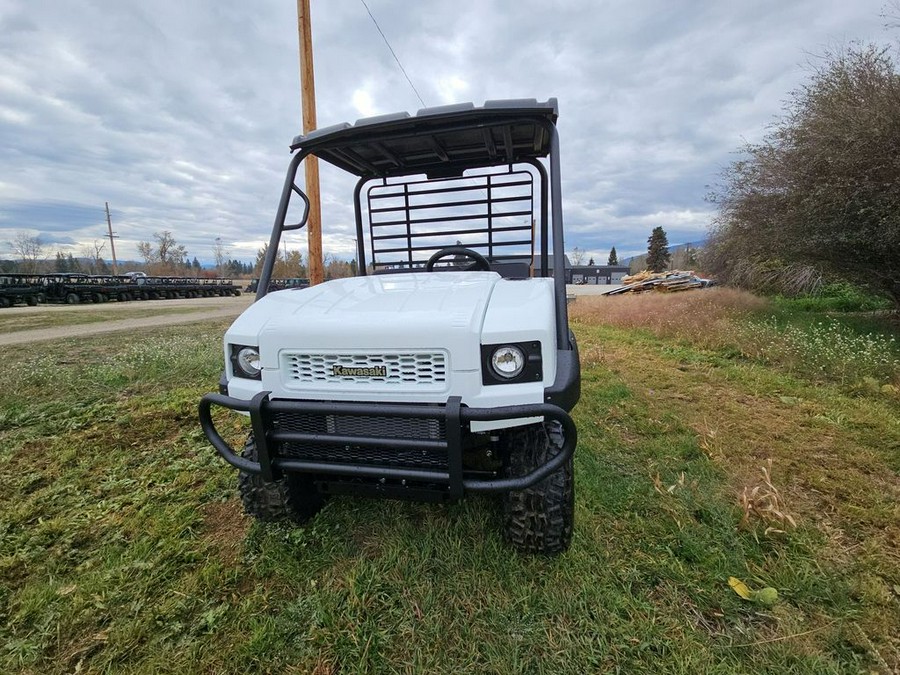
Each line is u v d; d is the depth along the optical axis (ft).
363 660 5.25
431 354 5.67
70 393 15.97
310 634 5.64
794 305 32.65
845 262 23.40
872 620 5.65
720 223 35.06
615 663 5.16
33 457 10.90
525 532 6.43
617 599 5.93
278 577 6.61
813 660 5.11
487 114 7.38
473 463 7.77
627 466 9.62
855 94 20.92
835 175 20.21
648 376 16.28
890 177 19.06
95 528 7.96
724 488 8.57
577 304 39.68
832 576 6.32
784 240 24.31
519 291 6.75
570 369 5.95
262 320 6.72
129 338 28.63
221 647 5.55
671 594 6.08
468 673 5.10
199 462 10.30
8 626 5.89
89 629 5.85
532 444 6.27
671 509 7.75
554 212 6.96
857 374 15.10
